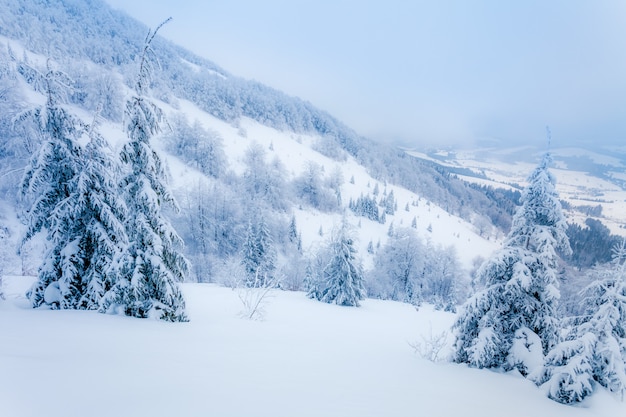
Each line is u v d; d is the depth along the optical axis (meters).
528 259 10.25
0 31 82.12
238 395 4.56
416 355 11.48
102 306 10.55
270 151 123.75
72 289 11.61
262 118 152.50
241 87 164.38
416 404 5.35
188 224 50.34
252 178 79.31
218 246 52.44
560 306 10.95
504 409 6.09
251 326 12.55
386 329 19.09
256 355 7.43
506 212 190.00
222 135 114.69
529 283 9.79
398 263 59.00
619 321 8.25
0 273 14.39
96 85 68.50
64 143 11.51
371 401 5.12
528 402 7.00
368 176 158.00
